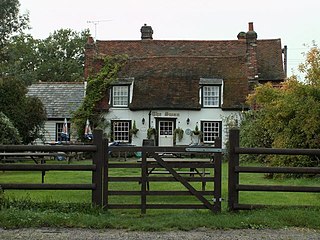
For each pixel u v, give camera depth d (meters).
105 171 9.60
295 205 9.71
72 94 40.03
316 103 17.44
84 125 35.47
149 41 41.38
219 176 9.62
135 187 14.10
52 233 7.99
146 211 9.95
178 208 9.65
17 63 36.91
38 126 31.80
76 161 28.03
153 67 37.53
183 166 9.69
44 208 9.39
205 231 8.26
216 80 35.69
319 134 17.39
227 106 35.00
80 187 9.50
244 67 36.84
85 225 8.45
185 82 36.41
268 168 9.48
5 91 30.17
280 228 8.46
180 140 35.25
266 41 41.25
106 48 40.47
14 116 30.05
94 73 36.97
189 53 40.88
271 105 19.39
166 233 8.10
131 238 7.74
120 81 36.22
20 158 18.12
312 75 18.66
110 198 12.05
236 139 9.57
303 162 17.19
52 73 68.88
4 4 34.59
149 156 9.68
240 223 8.59
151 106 35.44
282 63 39.25
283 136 17.92
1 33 35.03
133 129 35.62
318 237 7.87
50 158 28.53
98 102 36.28
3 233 7.96
